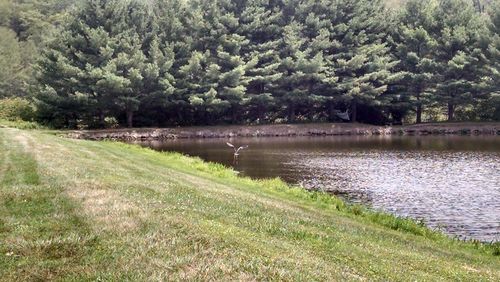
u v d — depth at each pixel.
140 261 6.75
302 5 70.94
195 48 66.94
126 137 58.75
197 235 7.99
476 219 18.55
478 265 11.07
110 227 8.31
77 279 6.16
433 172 29.84
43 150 21.66
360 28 71.31
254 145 48.78
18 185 12.45
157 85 62.31
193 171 23.31
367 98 67.50
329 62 68.06
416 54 69.38
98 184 12.81
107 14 62.41
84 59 58.66
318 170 30.77
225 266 6.66
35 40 108.44
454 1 73.12
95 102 58.16
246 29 67.81
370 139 55.94
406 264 9.38
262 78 64.81
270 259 7.30
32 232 8.03
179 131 62.00
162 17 67.88
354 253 9.41
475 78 69.12
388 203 21.30
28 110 60.94
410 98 69.94
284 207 14.62
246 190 18.52
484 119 71.44
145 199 11.30
